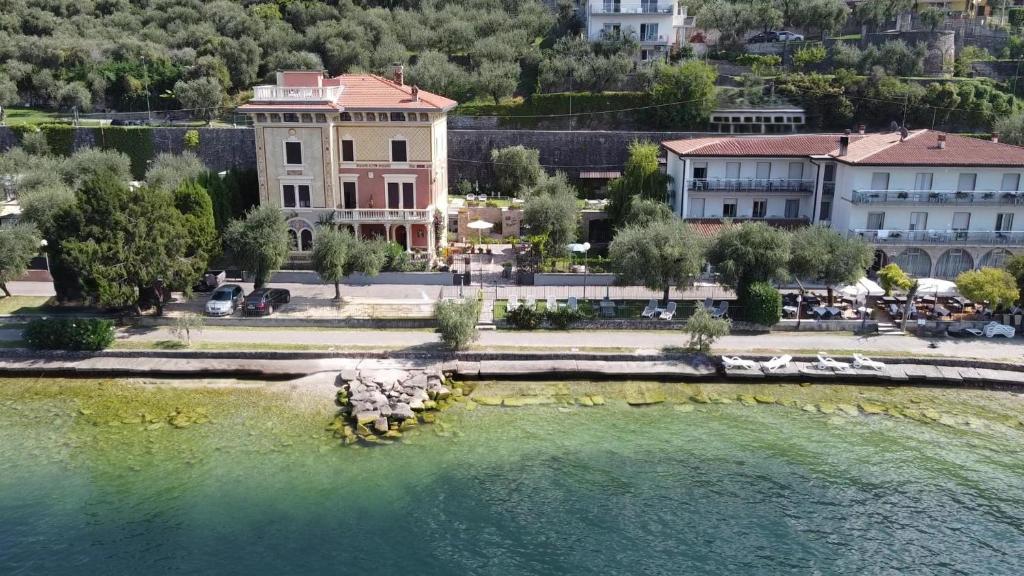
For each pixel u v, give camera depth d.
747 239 53.56
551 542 32.19
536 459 38.50
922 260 62.81
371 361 48.09
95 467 37.19
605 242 73.56
